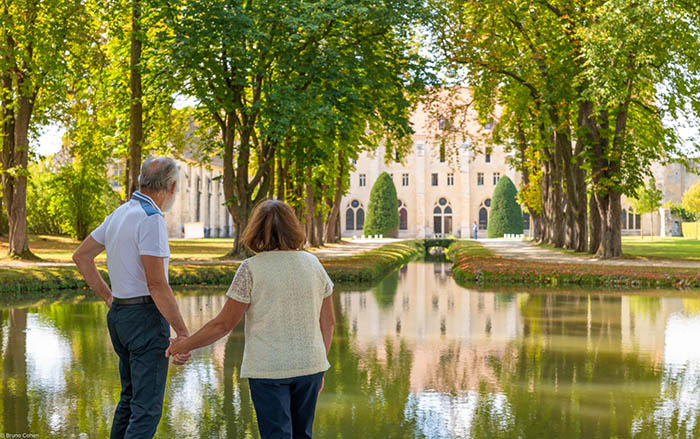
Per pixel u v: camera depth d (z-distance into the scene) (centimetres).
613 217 2692
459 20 2511
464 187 8162
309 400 354
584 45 2300
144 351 401
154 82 2331
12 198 2509
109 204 4253
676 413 642
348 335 1156
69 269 2081
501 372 843
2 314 1400
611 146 2666
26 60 2205
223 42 2028
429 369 858
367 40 2288
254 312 347
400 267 3359
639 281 2075
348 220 8244
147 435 394
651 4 2188
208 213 8019
